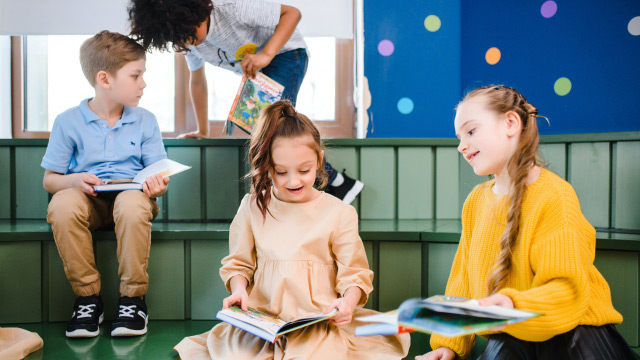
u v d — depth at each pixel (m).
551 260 0.85
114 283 1.39
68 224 1.26
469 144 0.95
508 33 1.86
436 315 0.70
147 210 1.31
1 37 2.03
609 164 1.47
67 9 1.94
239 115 1.63
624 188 1.44
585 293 0.84
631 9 1.71
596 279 0.94
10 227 1.46
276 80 1.80
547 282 0.85
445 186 1.75
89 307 1.29
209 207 1.69
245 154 1.68
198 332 1.29
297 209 1.15
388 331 0.70
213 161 1.69
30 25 1.94
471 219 1.07
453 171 1.75
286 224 1.15
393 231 1.39
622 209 1.44
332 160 1.74
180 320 1.40
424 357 1.04
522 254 0.90
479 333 1.03
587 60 1.77
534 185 0.92
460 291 1.06
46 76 2.11
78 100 2.13
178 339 1.24
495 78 1.89
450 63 1.93
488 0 1.88
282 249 1.12
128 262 1.29
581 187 1.51
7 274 1.37
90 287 1.30
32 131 2.10
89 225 1.32
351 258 1.12
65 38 2.11
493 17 1.88
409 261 1.39
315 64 2.15
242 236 1.18
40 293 1.38
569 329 0.83
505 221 0.95
